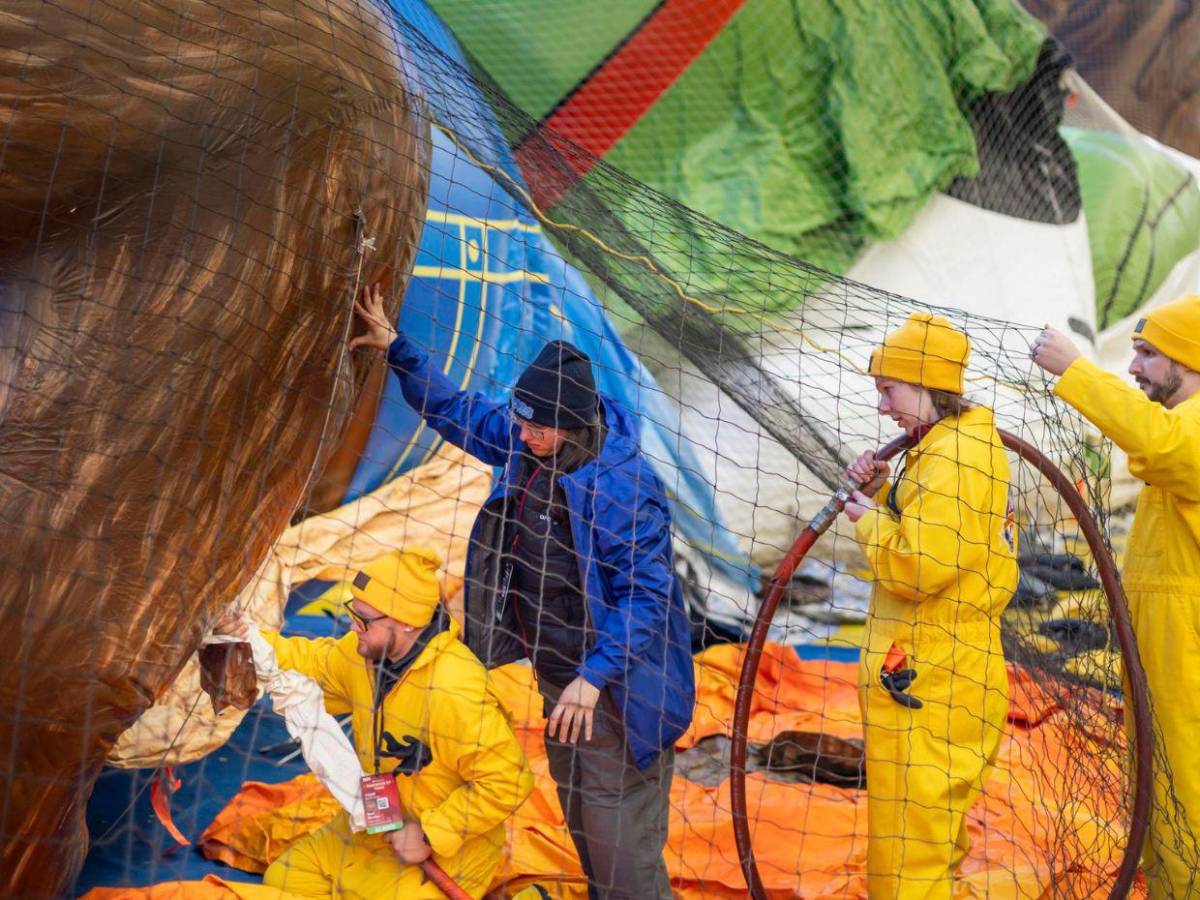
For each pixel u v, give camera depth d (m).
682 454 6.07
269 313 2.55
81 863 2.86
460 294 5.04
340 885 3.06
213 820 3.67
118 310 2.43
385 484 5.34
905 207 7.43
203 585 2.60
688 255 4.08
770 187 7.09
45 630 2.38
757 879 3.11
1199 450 3.14
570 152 3.81
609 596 2.88
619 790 2.91
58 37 2.38
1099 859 3.71
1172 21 8.05
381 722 3.01
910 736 3.02
